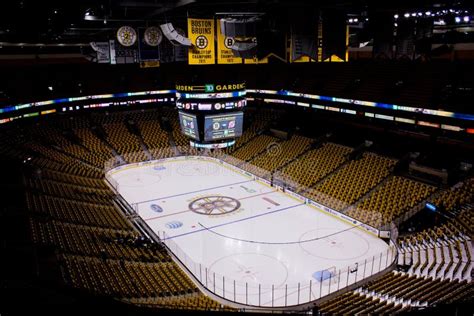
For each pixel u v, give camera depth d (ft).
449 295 57.06
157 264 81.10
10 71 158.20
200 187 134.62
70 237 81.51
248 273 81.46
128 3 81.76
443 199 98.73
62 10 77.46
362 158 128.36
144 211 114.11
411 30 105.29
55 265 63.16
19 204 91.81
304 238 97.30
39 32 78.69
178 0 83.41
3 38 113.60
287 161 142.92
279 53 87.15
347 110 137.28
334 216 111.04
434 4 92.73
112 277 68.18
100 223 96.68
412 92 121.29
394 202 105.91
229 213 112.88
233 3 84.69
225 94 94.07
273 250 91.25
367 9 96.53
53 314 31.14
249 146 162.09
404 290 65.98
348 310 59.72
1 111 139.23
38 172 117.08
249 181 140.77
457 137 108.17
